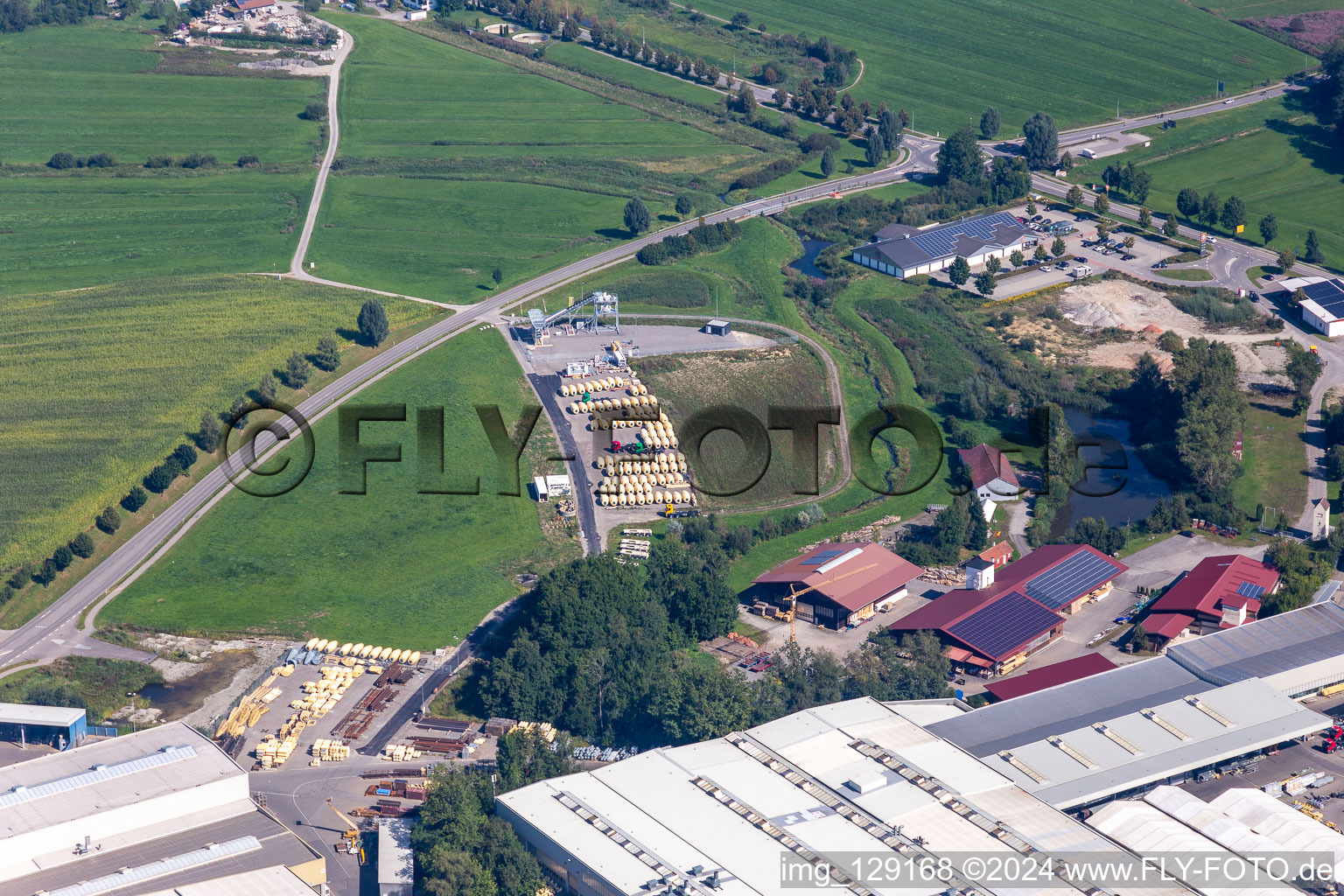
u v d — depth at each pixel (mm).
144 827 188875
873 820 183250
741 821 183375
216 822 191500
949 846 177625
